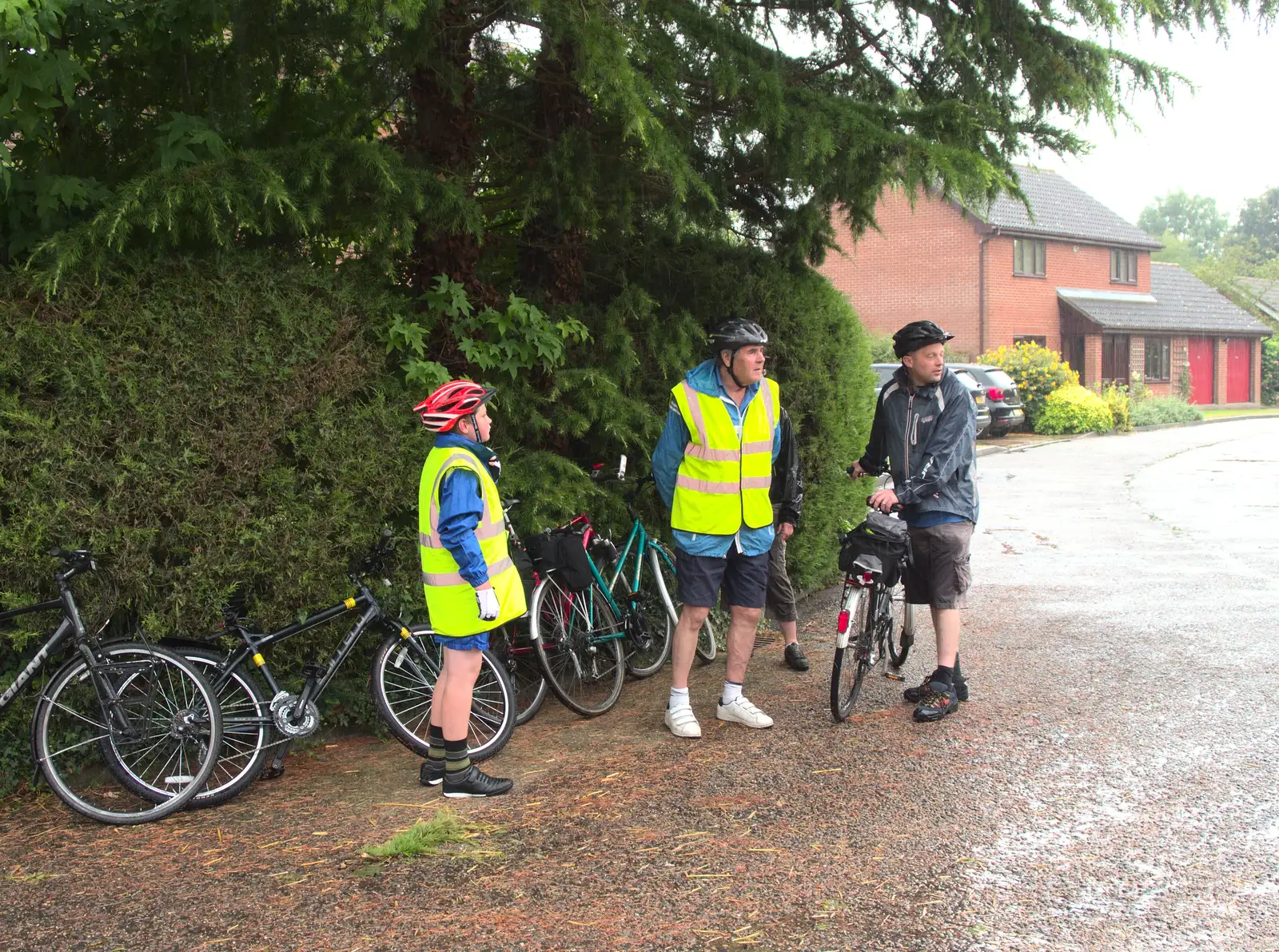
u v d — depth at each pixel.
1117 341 36.50
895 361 25.58
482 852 3.91
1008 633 7.07
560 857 3.85
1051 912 3.37
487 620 4.36
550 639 5.59
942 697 5.29
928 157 5.45
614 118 5.88
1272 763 4.59
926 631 7.23
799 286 7.85
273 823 4.26
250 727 4.60
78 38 5.09
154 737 4.38
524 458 6.07
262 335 4.88
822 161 5.62
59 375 4.45
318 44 5.39
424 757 5.00
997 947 3.17
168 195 4.46
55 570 4.46
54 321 4.42
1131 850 3.80
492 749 4.98
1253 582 8.52
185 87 5.54
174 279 4.68
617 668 5.80
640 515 6.71
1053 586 8.60
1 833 4.20
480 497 4.32
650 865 3.77
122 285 4.57
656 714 5.59
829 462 8.26
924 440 5.28
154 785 4.40
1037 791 4.36
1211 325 40.31
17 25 4.04
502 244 6.92
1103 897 3.46
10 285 4.40
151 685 4.36
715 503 5.09
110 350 4.52
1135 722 5.18
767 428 5.17
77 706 4.62
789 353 7.83
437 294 5.64
